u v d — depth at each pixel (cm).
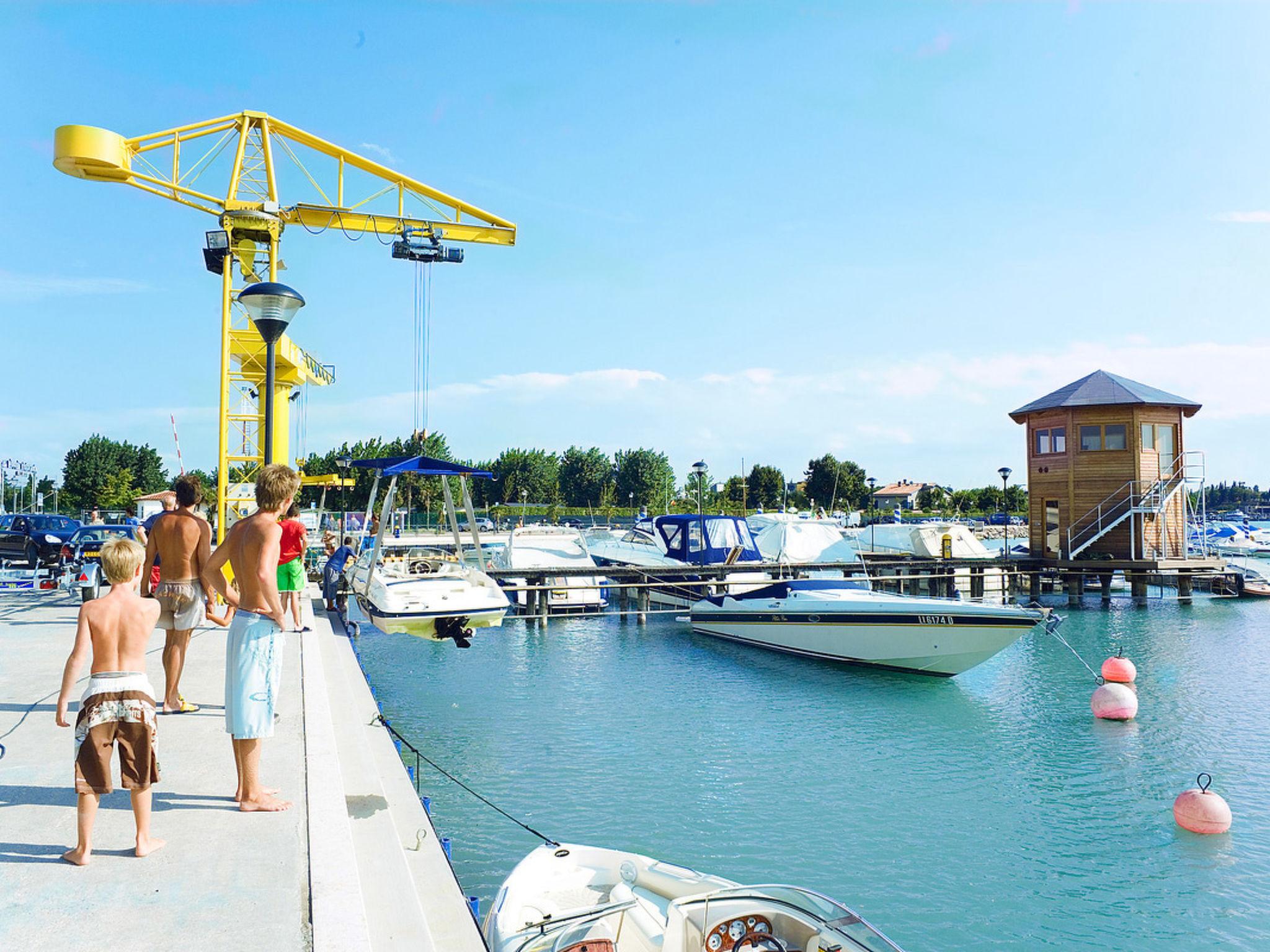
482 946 486
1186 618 2950
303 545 1340
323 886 418
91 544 2009
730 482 9081
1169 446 3341
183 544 743
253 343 2261
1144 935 821
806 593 2334
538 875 724
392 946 446
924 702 1755
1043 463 3466
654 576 2966
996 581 3628
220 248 1873
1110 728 1545
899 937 820
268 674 517
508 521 6247
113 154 1797
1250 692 1808
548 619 2870
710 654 2297
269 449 1167
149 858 446
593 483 9112
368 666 2122
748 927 594
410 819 680
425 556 2025
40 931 366
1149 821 1095
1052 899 890
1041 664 2167
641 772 1291
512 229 2525
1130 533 3250
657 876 691
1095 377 3506
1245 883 924
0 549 2248
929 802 1164
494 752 1395
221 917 384
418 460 1482
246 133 2092
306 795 552
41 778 571
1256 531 6275
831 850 1009
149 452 8756
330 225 2348
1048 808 1143
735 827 1075
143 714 442
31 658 971
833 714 1655
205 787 562
